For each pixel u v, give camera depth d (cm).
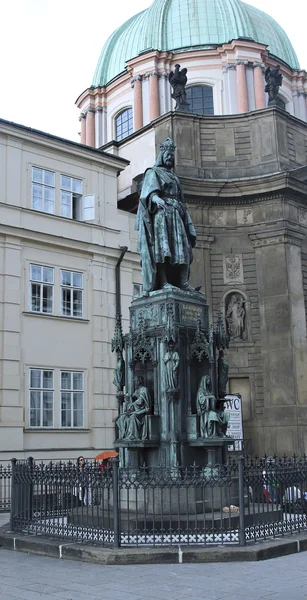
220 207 3741
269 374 3488
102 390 2998
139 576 1030
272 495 1312
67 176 3117
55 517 1373
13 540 1319
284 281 3553
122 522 1266
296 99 5056
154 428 1420
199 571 1057
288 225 3631
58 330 2909
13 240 2823
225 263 3681
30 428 2719
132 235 3312
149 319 1510
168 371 1425
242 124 3791
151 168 1652
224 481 1209
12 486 1455
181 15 5031
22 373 2745
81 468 1316
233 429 3089
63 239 2983
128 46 5188
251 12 5259
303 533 1316
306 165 3725
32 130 2962
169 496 1199
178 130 3747
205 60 4759
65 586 983
